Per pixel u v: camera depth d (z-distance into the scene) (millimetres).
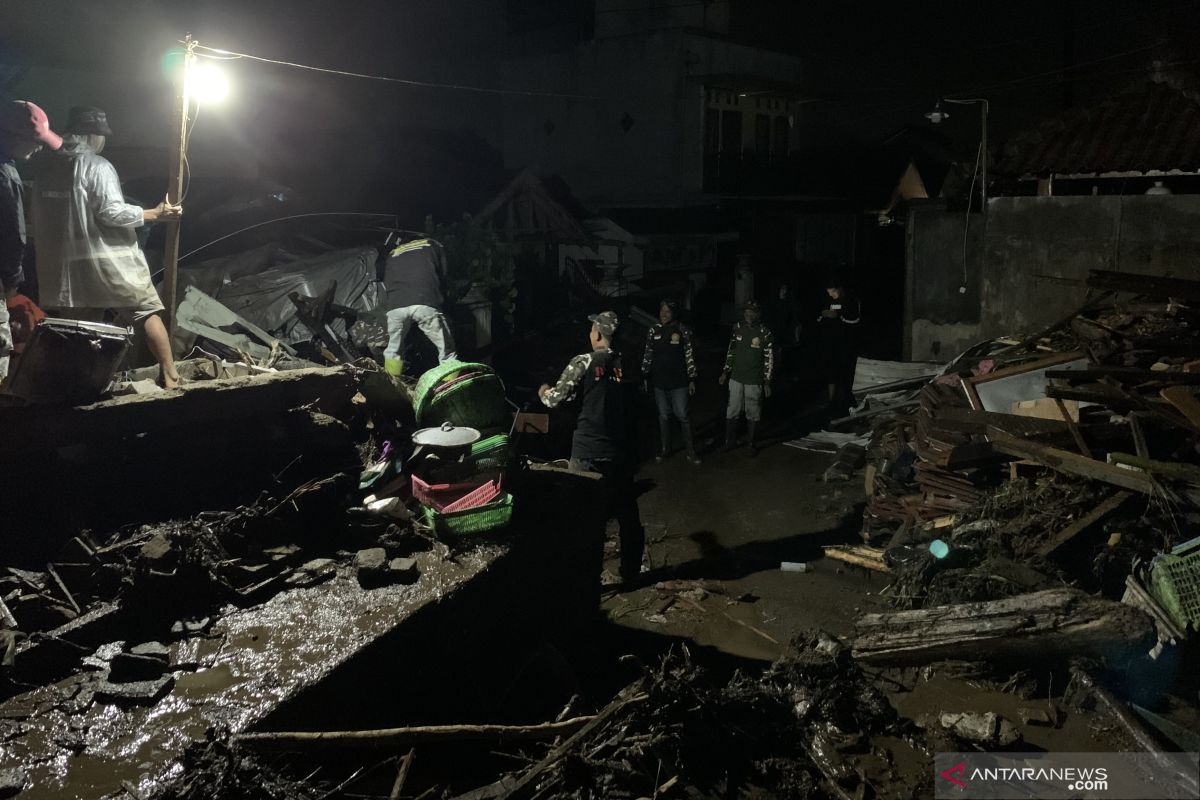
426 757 4203
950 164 26812
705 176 23516
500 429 5770
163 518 4805
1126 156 10859
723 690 4590
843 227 26406
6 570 4109
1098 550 5469
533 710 4887
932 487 6734
